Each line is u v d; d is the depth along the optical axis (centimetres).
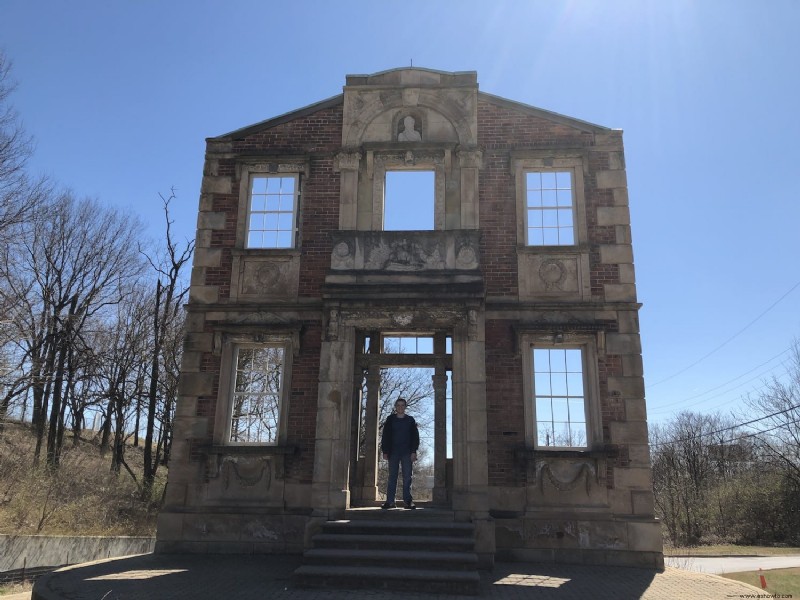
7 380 2444
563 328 1327
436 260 1302
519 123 1485
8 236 2497
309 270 1419
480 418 1201
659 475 5134
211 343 1382
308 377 1350
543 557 1220
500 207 1430
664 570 1166
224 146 1520
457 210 1432
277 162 1497
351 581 927
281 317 1391
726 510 3834
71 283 3094
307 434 1320
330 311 1263
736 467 4634
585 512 1238
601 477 1248
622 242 1390
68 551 1455
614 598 884
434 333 1448
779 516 3578
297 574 934
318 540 1053
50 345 2817
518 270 1384
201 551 1270
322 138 1516
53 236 3017
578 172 1439
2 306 2397
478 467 1177
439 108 1506
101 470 2772
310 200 1465
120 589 880
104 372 3045
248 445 1316
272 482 1299
